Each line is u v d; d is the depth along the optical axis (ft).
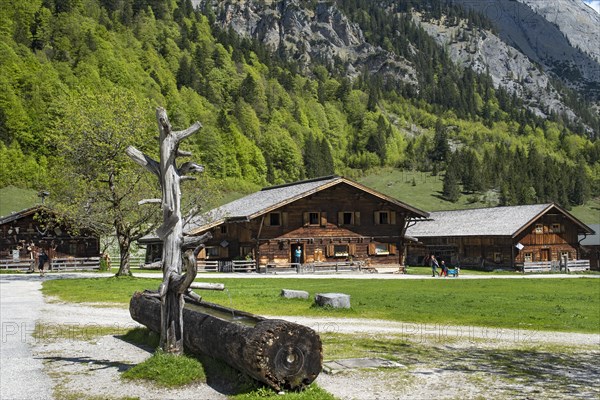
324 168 654.53
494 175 605.73
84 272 163.43
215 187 138.10
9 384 34.17
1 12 636.07
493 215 224.94
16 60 514.68
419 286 112.68
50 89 477.77
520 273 189.98
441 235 225.15
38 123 444.55
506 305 77.25
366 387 33.42
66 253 186.91
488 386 33.88
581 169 638.94
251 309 67.56
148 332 49.01
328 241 177.99
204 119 605.73
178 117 569.23
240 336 31.60
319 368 31.35
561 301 84.64
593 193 629.51
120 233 123.24
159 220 124.26
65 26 640.17
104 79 570.05
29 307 71.51
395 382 34.60
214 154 537.24
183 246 37.63
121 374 35.55
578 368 39.29
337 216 179.83
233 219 165.37
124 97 126.62
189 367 34.73
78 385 33.83
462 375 36.58
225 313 41.04
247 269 168.55
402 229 187.42
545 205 213.46
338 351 44.06
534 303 80.69
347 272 173.68
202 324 36.47
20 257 180.24
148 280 114.83
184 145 420.36
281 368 30.42
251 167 589.32
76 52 609.01
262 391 30.17
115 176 123.03
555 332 55.57
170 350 36.94
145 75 654.53
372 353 43.37
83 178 121.60
